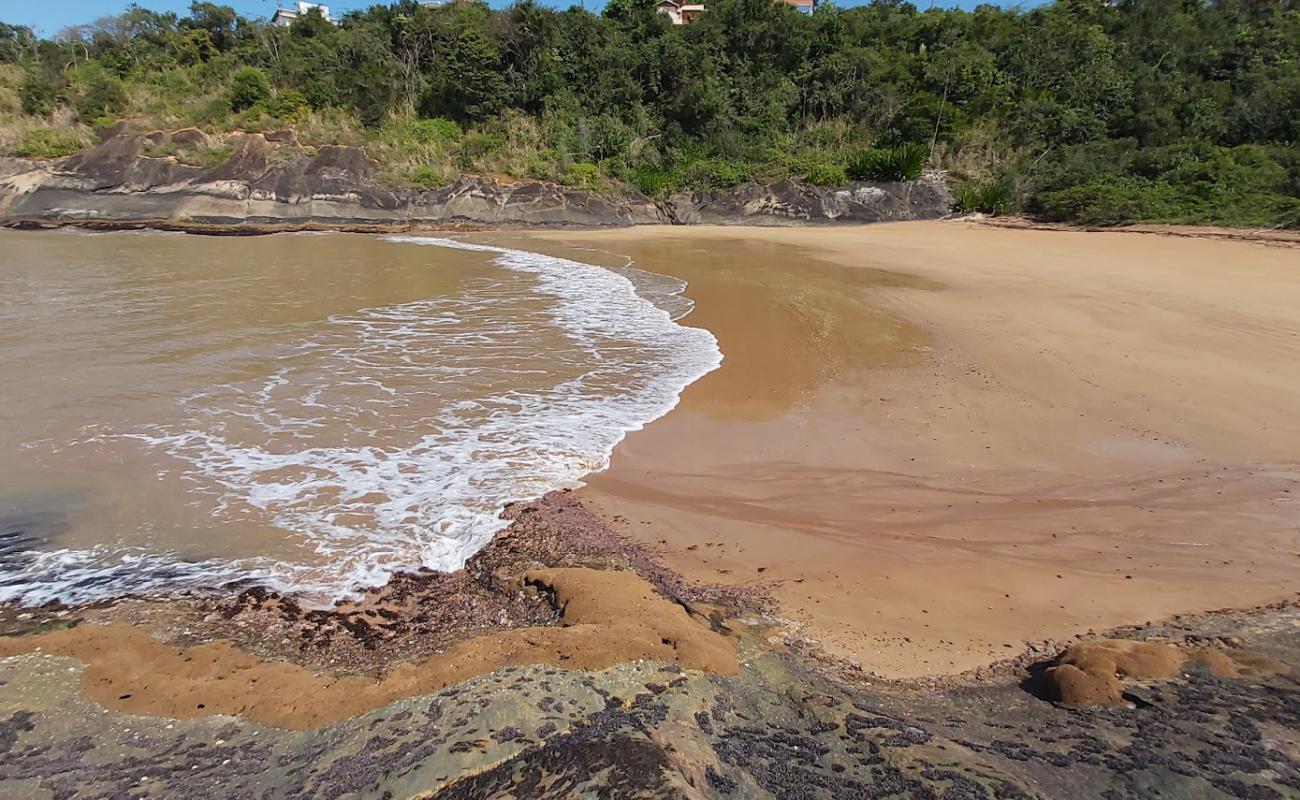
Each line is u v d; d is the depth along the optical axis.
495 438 6.55
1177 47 31.88
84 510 5.02
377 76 29.69
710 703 2.83
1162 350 8.97
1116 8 37.00
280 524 4.90
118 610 3.92
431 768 2.33
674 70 30.80
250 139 26.14
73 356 8.50
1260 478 5.72
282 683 3.07
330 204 25.58
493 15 31.66
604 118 30.12
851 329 10.47
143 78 30.56
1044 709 2.93
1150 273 13.83
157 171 25.16
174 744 2.66
